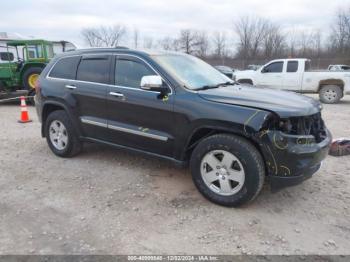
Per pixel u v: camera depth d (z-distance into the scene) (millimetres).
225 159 3549
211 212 3562
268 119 3320
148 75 4125
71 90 4898
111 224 3340
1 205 3729
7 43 11906
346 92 12836
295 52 52062
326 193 4059
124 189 4145
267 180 3752
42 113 5418
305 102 3707
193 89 3906
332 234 3195
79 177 4527
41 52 11953
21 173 4691
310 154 3354
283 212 3584
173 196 3941
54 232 3193
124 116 4344
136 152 4398
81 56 4934
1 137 6762
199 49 59469
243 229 3256
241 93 3863
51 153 5578
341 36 47594
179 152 3939
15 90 12578
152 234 3174
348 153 5512
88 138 4934
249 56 53219
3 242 3033
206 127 3615
